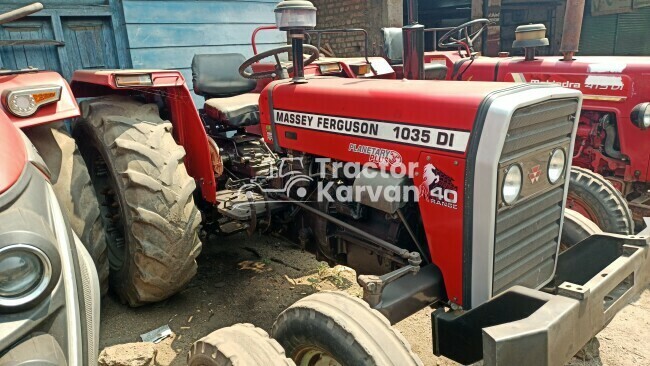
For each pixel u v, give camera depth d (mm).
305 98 2469
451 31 4586
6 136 1685
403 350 1643
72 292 1542
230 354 1735
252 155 3373
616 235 2094
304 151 2535
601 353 2590
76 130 3033
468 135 1787
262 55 2746
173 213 2592
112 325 2797
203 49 5160
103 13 4508
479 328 1766
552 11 10742
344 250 2609
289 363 1681
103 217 3049
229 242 3988
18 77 2453
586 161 4105
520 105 1738
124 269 2793
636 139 3785
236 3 5301
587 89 3996
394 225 2260
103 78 2654
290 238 2998
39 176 1671
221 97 4012
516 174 1821
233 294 3168
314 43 10102
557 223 2182
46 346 1403
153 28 4777
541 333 1450
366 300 1878
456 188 1842
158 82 2768
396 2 8750
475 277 1873
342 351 1657
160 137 2688
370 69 3486
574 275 2180
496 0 9383
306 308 1805
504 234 1879
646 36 10062
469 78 4789
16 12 2336
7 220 1390
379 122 2105
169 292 2770
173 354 2562
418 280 1974
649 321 2893
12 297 1356
